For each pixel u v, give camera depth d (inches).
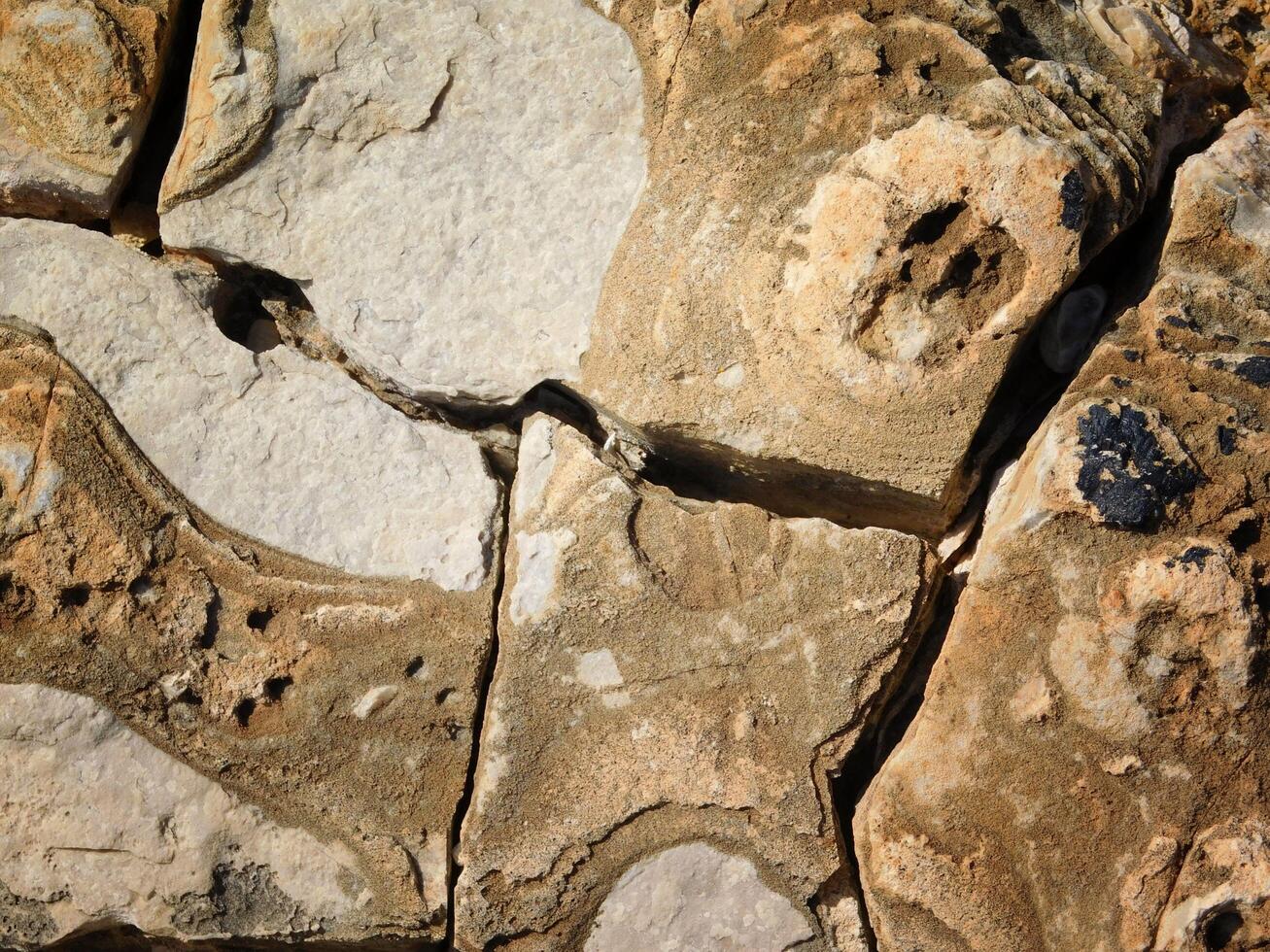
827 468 33.1
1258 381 31.8
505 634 33.1
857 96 32.8
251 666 33.0
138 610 32.9
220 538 33.5
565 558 33.0
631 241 34.0
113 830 32.7
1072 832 31.4
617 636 32.8
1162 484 30.9
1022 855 31.6
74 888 32.8
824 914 32.8
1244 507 31.0
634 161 34.1
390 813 33.2
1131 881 31.0
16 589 32.7
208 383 34.0
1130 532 31.0
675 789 32.6
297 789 33.2
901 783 32.2
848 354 32.4
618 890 32.8
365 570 33.8
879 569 32.5
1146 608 30.7
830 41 33.0
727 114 33.5
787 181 33.0
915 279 32.3
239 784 33.1
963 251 32.1
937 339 32.3
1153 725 31.0
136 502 33.2
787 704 32.6
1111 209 32.7
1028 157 31.6
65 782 32.8
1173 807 31.0
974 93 32.6
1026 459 32.8
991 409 34.0
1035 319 32.3
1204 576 30.4
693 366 33.4
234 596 33.3
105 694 32.8
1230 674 30.6
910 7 33.3
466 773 33.4
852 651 32.5
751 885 32.7
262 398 34.2
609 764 32.7
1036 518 31.4
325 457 34.2
